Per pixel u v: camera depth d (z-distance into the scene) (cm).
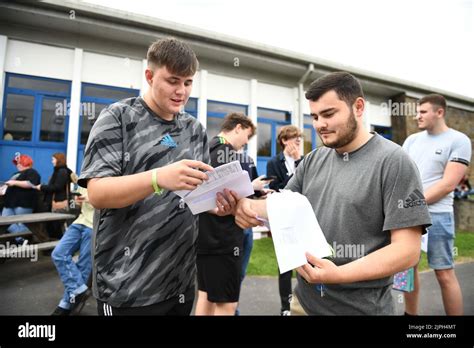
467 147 195
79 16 486
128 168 114
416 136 229
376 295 112
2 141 500
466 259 309
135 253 113
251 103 644
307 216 102
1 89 485
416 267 213
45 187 432
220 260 182
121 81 552
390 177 104
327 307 120
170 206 121
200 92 600
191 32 545
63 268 251
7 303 270
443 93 404
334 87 110
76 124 526
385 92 761
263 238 552
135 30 519
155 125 122
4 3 448
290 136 286
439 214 199
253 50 602
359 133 117
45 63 508
